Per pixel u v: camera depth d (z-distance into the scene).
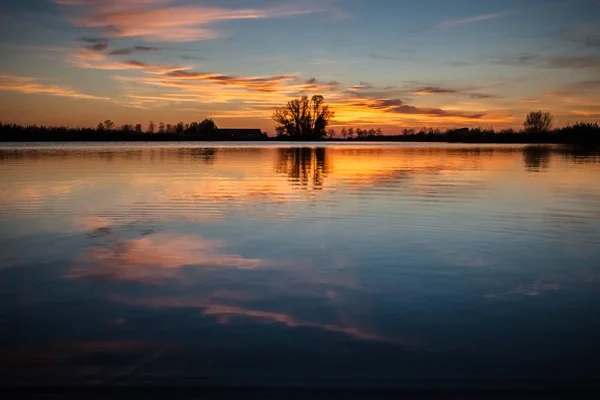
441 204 15.38
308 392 4.60
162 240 10.67
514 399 4.51
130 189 18.86
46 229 11.74
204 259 9.16
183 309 6.66
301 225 12.23
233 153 49.69
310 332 5.90
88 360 5.23
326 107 105.50
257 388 4.66
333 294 7.24
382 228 11.87
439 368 5.05
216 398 4.50
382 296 7.16
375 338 5.75
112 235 11.16
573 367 5.08
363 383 4.75
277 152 52.94
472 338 5.75
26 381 4.80
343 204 15.36
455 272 8.34
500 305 6.81
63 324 6.18
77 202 15.70
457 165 32.94
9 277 8.09
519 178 23.69
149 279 7.97
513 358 5.27
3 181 21.33
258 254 9.52
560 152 53.75
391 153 51.78
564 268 8.62
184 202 15.77
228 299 7.04
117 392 4.61
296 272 8.36
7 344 5.62
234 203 15.55
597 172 27.00
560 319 6.32
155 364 5.14
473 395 4.57
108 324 6.17
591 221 12.67
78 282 7.83
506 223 12.45
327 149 64.06
